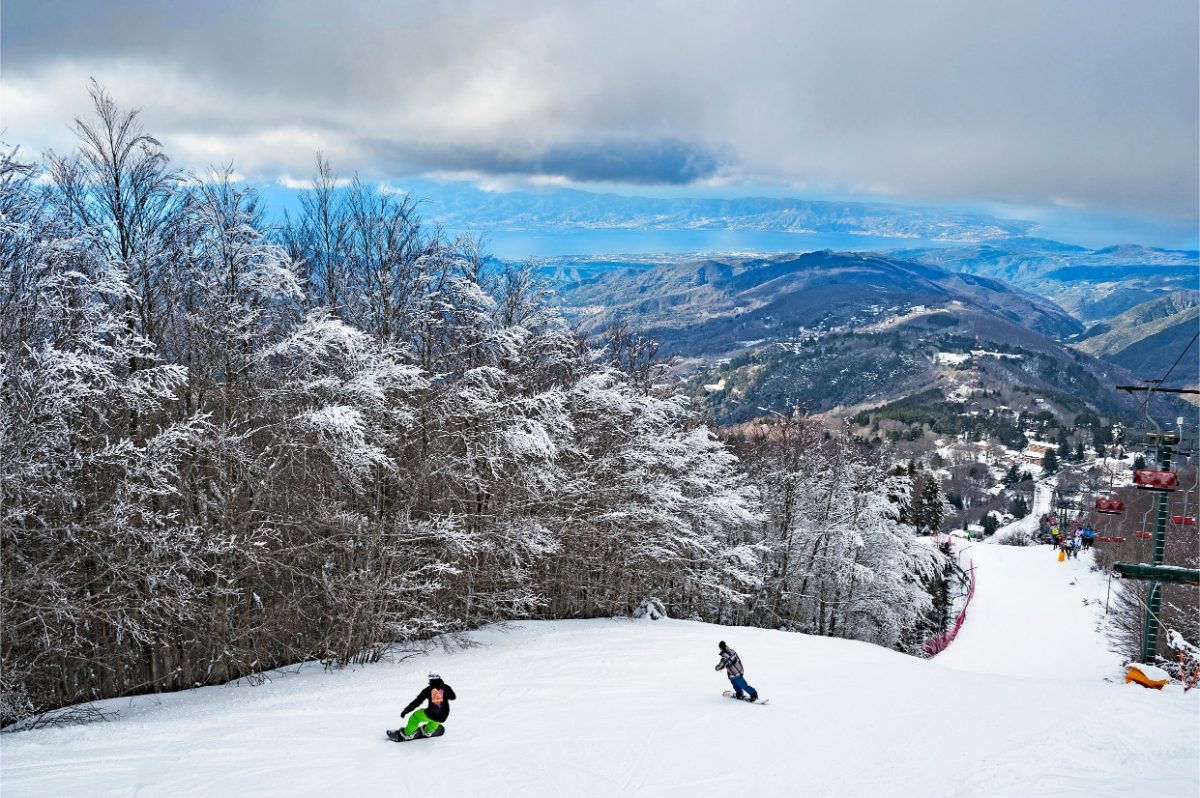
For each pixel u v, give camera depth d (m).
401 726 14.05
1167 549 39.22
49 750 12.31
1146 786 11.23
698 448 30.66
